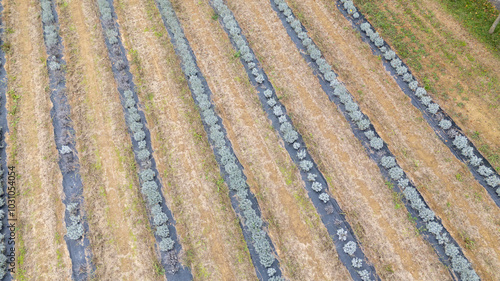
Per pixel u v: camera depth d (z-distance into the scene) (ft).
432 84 53.72
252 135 51.67
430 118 51.29
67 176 48.91
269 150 50.31
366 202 45.85
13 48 61.26
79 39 62.18
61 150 50.62
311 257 43.04
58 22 64.18
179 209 46.39
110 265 43.29
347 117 52.47
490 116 50.42
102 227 45.44
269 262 42.37
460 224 43.73
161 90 56.18
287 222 45.16
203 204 46.62
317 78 56.29
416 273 41.52
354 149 49.70
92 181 48.37
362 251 43.06
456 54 56.03
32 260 43.83
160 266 43.06
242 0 65.67
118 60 58.90
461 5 61.11
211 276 42.27
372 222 44.55
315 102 54.08
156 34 62.13
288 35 61.05
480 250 42.14
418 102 52.80
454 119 50.75
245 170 49.08
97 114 54.08
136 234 44.88
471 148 47.65
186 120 53.16
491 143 48.44
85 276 42.70
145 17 64.28
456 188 45.91
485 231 43.14
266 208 46.14
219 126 52.13
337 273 42.01
